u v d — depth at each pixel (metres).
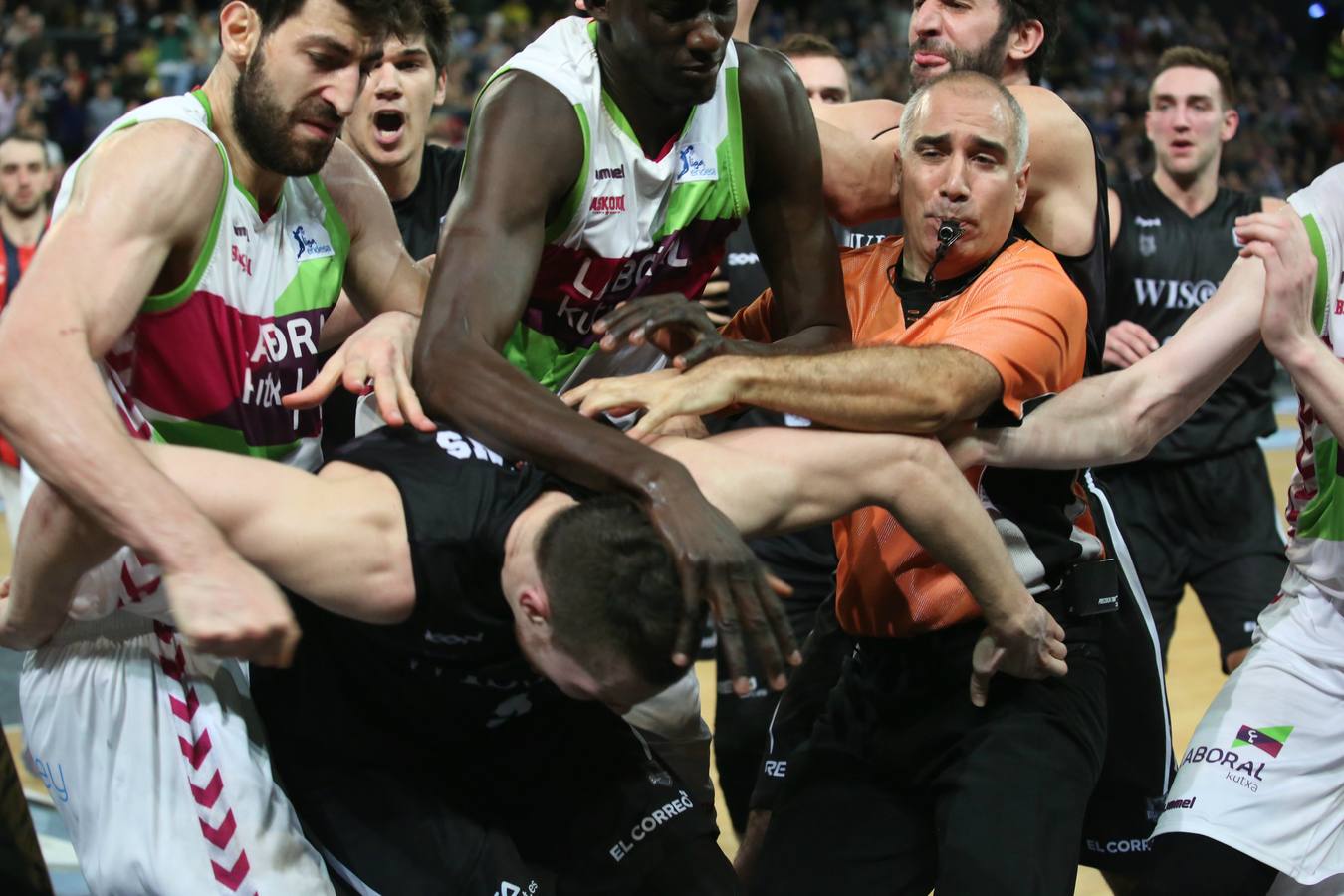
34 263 2.73
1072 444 3.19
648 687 2.61
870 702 3.45
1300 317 3.21
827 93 5.79
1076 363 3.33
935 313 3.30
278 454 3.22
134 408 2.99
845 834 3.40
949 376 2.96
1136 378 3.30
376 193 3.43
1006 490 3.34
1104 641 3.62
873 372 2.89
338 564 2.63
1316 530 3.49
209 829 2.95
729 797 4.84
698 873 3.19
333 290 3.24
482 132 2.94
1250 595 5.79
